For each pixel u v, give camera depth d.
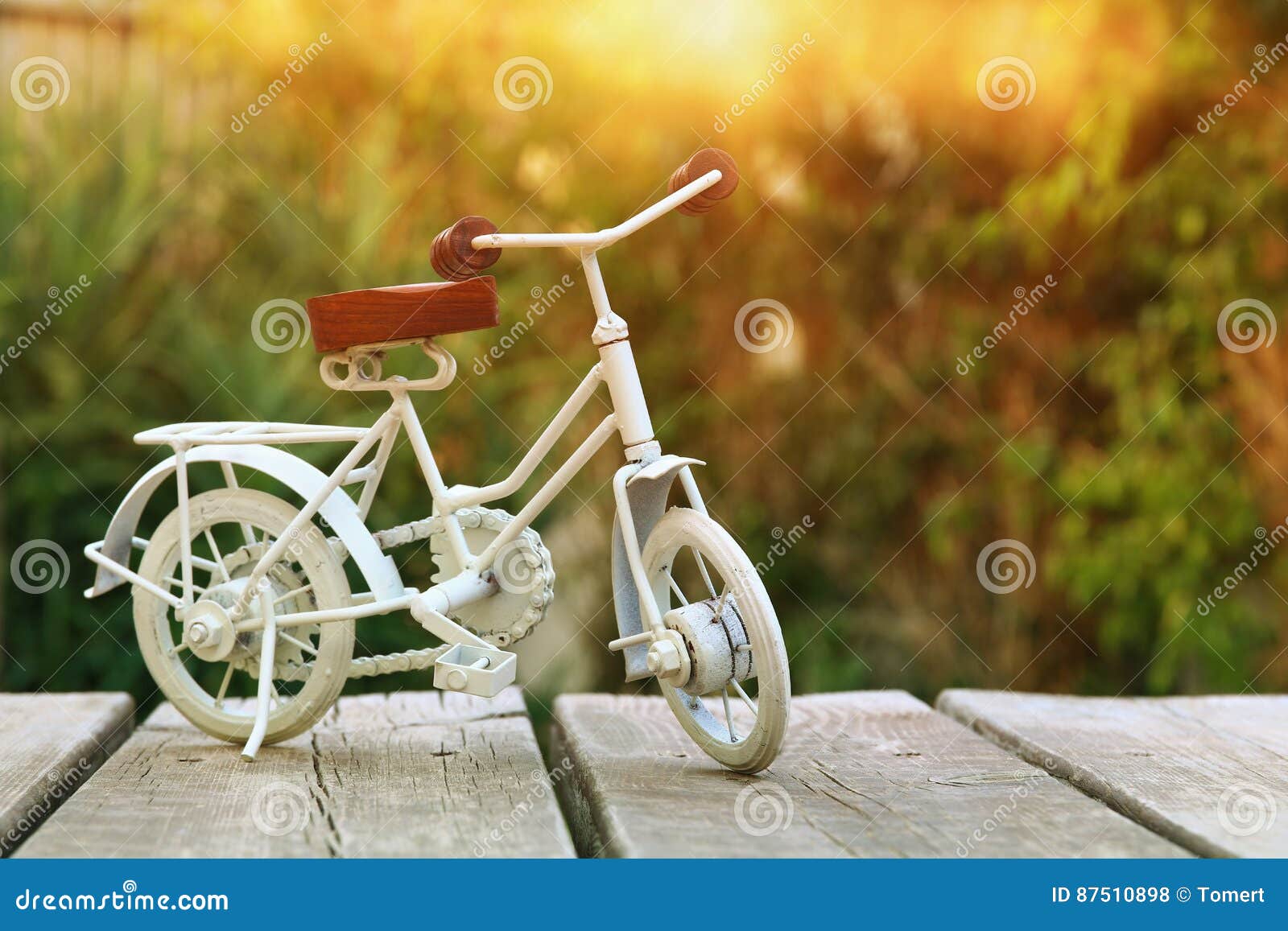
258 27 15.06
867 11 14.92
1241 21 13.65
